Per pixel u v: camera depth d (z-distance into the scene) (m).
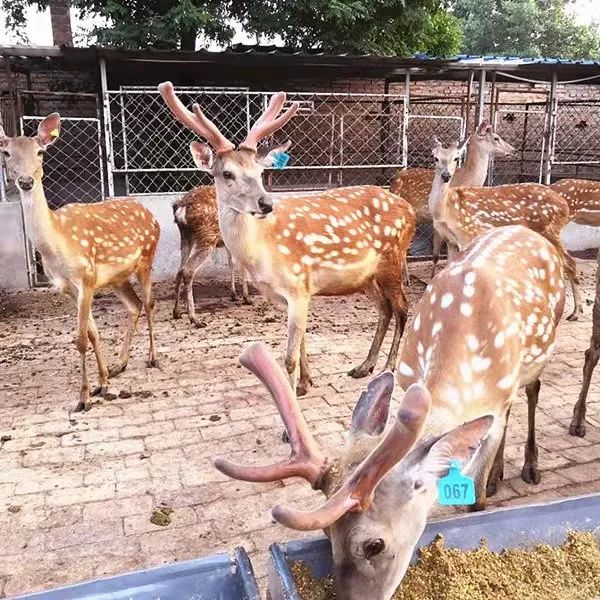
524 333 2.92
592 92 13.09
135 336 6.38
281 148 4.38
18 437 4.32
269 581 2.22
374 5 11.48
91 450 4.14
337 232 4.70
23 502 3.57
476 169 8.70
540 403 4.73
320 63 8.47
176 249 8.58
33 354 5.88
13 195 8.41
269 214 4.31
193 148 4.27
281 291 4.54
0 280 7.96
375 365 5.50
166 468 3.92
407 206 5.21
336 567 1.87
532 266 3.16
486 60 9.46
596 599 2.29
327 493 1.83
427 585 2.29
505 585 2.30
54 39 11.38
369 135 11.45
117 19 10.66
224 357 5.78
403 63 8.72
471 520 2.42
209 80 10.36
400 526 1.90
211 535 3.28
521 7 22.52
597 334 4.10
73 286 4.86
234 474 1.79
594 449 4.06
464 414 2.56
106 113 7.93
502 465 3.56
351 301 7.64
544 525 2.48
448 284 2.85
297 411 1.94
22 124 7.83
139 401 4.87
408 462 1.93
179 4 10.49
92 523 3.38
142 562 3.08
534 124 13.05
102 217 5.11
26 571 3.02
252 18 11.05
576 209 8.12
